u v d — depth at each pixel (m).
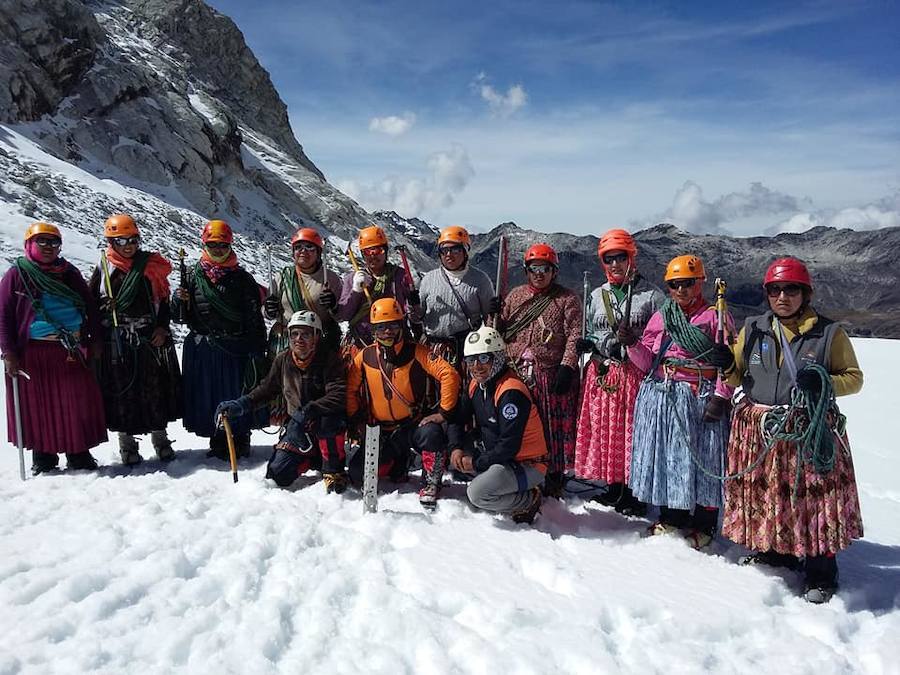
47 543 3.88
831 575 3.84
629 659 2.99
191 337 6.05
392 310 4.98
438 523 4.52
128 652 2.87
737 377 4.07
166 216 24.58
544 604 3.40
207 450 6.50
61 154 25.09
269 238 31.11
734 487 3.99
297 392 5.23
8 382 5.38
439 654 2.92
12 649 2.84
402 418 5.25
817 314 3.84
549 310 5.27
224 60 51.19
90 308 5.59
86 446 5.57
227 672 2.76
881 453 8.70
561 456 5.27
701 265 4.41
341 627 3.17
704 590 3.71
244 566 3.62
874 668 3.11
